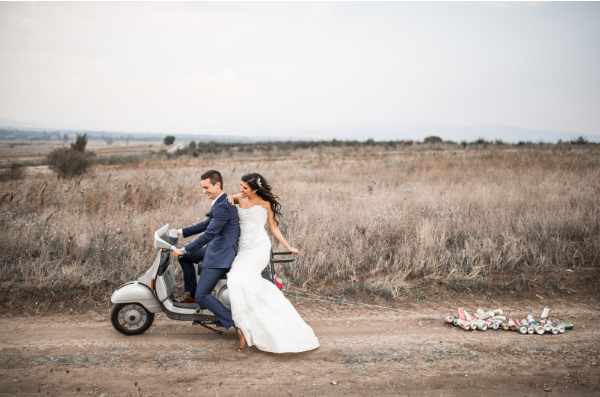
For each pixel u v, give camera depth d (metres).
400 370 3.63
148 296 4.19
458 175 14.23
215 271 4.15
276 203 4.44
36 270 5.45
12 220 7.28
